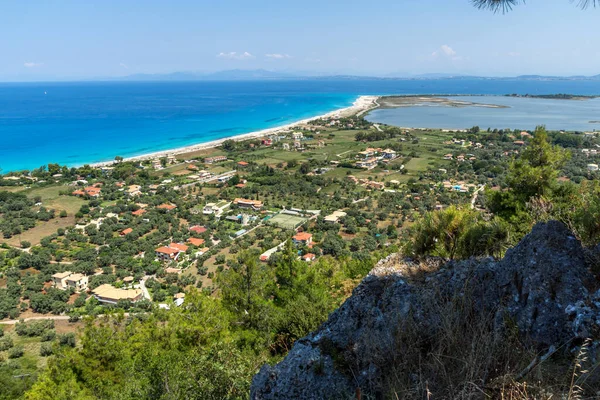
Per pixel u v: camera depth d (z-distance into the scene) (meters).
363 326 7.00
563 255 6.04
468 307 6.32
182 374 11.11
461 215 9.88
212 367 10.76
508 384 4.70
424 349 5.99
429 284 7.15
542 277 5.88
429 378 5.31
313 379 6.45
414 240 10.02
